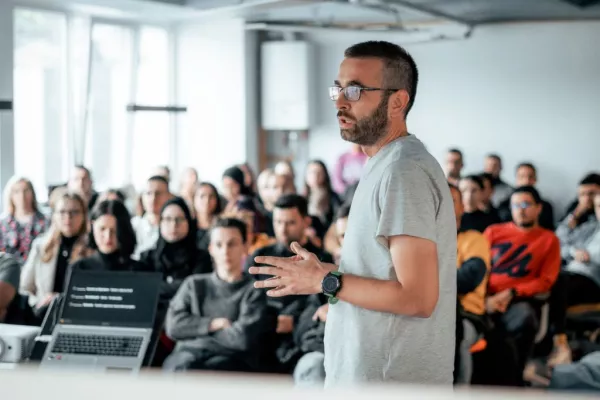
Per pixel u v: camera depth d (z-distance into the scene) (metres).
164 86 11.47
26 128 9.37
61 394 0.41
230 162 11.41
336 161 11.45
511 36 11.02
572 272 6.21
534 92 10.95
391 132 1.88
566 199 10.84
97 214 4.59
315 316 4.03
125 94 10.81
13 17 8.92
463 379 4.17
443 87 11.46
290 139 12.00
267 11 10.08
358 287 1.74
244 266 4.97
